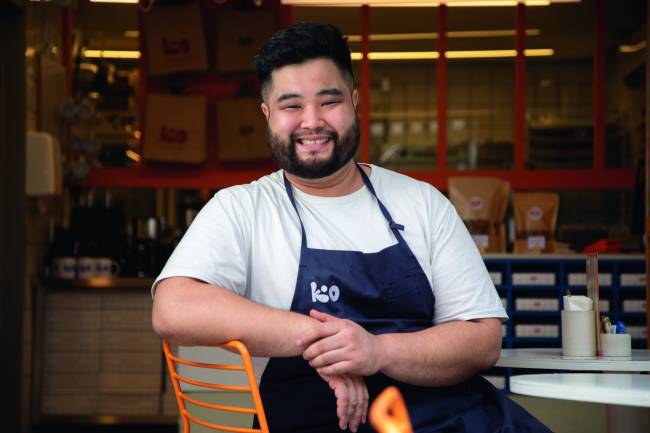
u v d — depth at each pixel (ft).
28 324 19.15
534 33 23.53
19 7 16.42
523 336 17.38
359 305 6.90
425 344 6.52
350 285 6.86
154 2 22.18
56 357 19.65
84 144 21.48
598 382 7.04
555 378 7.36
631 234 19.80
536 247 18.58
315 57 6.98
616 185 22.72
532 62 25.48
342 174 7.19
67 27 22.02
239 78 22.54
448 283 7.06
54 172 18.44
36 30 19.79
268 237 7.03
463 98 29.09
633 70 23.00
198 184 22.58
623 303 17.51
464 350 6.64
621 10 23.00
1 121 16.37
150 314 19.70
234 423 14.02
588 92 25.79
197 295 6.54
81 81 22.18
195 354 14.15
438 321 7.12
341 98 7.04
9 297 16.49
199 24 22.13
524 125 23.17
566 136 25.72
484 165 27.12
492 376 16.19
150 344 19.65
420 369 6.48
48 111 20.26
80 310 19.70
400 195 7.27
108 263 19.98
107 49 22.43
